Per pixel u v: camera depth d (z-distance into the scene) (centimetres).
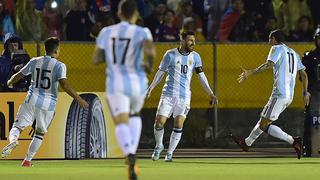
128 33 2655
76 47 5144
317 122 4581
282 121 5353
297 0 5844
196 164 3972
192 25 5522
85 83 5162
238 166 3838
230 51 5309
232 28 5703
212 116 5319
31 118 3781
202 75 4094
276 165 3916
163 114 4094
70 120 4312
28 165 3822
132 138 2661
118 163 4041
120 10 2705
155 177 3156
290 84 4197
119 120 2597
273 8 5747
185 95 4069
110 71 2658
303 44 5288
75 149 4322
